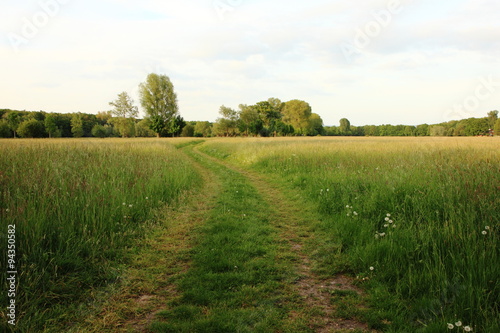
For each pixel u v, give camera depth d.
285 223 6.01
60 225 4.05
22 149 9.27
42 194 4.82
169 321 2.77
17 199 4.41
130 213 5.56
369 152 12.80
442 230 3.98
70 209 4.56
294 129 85.50
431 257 3.68
